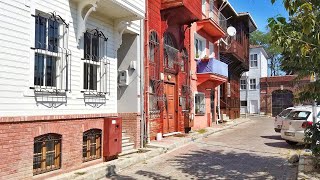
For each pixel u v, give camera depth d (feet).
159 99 43.11
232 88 95.14
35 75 22.84
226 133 58.85
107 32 31.86
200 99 63.67
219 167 29.63
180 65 51.93
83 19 27.17
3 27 20.10
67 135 25.17
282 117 52.54
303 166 27.63
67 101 25.44
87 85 28.55
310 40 16.53
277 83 131.95
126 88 37.14
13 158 20.26
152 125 41.91
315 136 25.40
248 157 34.73
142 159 32.63
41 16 23.50
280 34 16.87
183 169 28.84
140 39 37.58
